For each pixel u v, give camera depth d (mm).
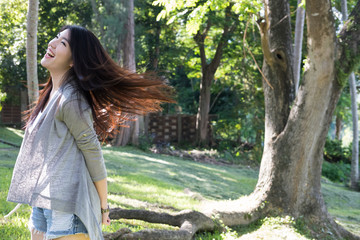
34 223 2283
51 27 18797
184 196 9867
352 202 15148
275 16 7852
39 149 2201
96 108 2316
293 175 7578
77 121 2154
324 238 7371
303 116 7371
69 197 2121
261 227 7086
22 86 20453
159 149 20828
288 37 7906
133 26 18281
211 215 6770
